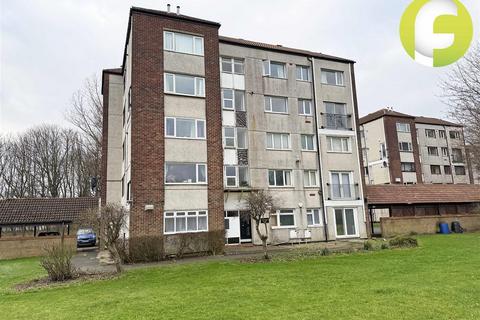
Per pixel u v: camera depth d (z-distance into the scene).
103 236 13.52
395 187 29.45
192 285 9.86
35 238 22.44
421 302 7.06
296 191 24.91
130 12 20.75
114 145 25.14
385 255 14.65
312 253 16.33
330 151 26.38
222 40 24.50
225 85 24.28
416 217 26.59
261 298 7.99
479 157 19.92
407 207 28.81
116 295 9.02
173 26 21.06
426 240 20.55
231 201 22.95
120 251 16.45
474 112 14.35
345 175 26.62
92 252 23.97
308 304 7.32
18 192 50.41
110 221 13.48
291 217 24.39
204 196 19.97
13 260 20.62
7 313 7.75
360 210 26.11
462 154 33.44
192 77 21.08
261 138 24.67
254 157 24.20
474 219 28.06
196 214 19.61
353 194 26.25
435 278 9.34
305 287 8.98
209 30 22.05
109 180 24.67
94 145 38.88
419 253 14.73
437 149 51.50
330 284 9.20
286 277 10.46
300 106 26.52
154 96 19.84
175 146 19.86
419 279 9.30
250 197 17.14
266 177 24.30
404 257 13.71
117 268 13.07
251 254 17.52
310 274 10.80
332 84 27.69
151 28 20.48
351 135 27.30
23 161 51.19
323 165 25.89
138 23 20.22
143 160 18.97
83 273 13.00
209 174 20.30
